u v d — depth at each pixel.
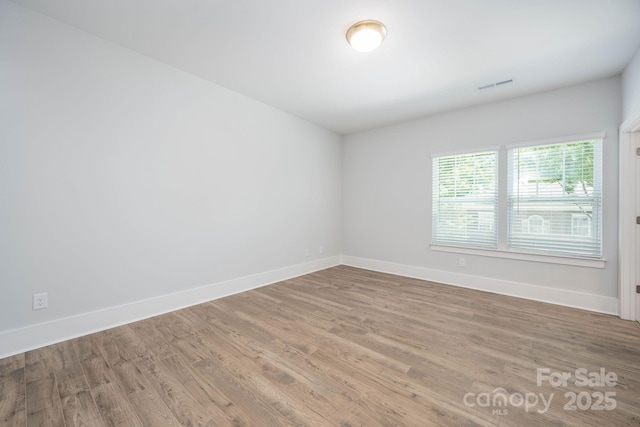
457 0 1.80
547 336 2.25
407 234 4.24
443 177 3.89
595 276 2.82
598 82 2.80
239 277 3.45
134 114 2.52
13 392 1.56
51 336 2.11
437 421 1.35
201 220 3.05
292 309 2.85
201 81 3.00
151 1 1.87
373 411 1.42
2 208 1.91
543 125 3.10
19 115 1.96
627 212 2.57
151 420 1.36
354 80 2.97
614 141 2.71
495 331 2.34
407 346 2.09
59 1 1.89
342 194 5.11
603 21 1.97
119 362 1.86
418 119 4.12
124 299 2.49
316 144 4.55
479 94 3.23
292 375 1.73
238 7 1.91
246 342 2.15
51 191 2.11
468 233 3.68
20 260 1.98
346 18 2.00
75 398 1.51
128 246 2.51
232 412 1.42
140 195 2.58
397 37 2.20
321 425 1.33
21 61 1.96
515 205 3.30
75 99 2.20
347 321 2.55
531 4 1.82
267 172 3.77
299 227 4.28
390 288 3.60
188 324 2.48
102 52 2.32
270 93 3.35
